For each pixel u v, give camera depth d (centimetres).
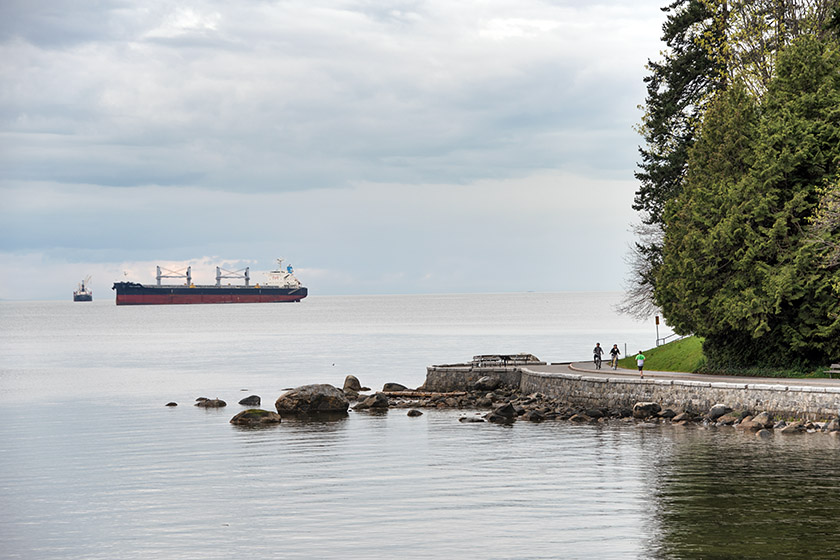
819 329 5797
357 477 4084
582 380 6256
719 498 3434
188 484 4006
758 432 4803
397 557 2822
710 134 6556
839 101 6112
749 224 6069
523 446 4816
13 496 3822
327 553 2884
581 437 5075
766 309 5838
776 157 6128
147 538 3128
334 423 6044
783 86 6397
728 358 6300
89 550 3008
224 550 2955
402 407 6969
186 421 6250
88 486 4012
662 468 4031
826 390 4853
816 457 4122
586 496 3562
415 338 18750
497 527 3139
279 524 3256
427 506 3475
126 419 6425
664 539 2928
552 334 19750
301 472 4238
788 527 3011
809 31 6988
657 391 5738
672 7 8162
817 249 5850
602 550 2839
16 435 5669
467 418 6019
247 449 4953
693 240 6191
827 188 5909
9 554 2983
